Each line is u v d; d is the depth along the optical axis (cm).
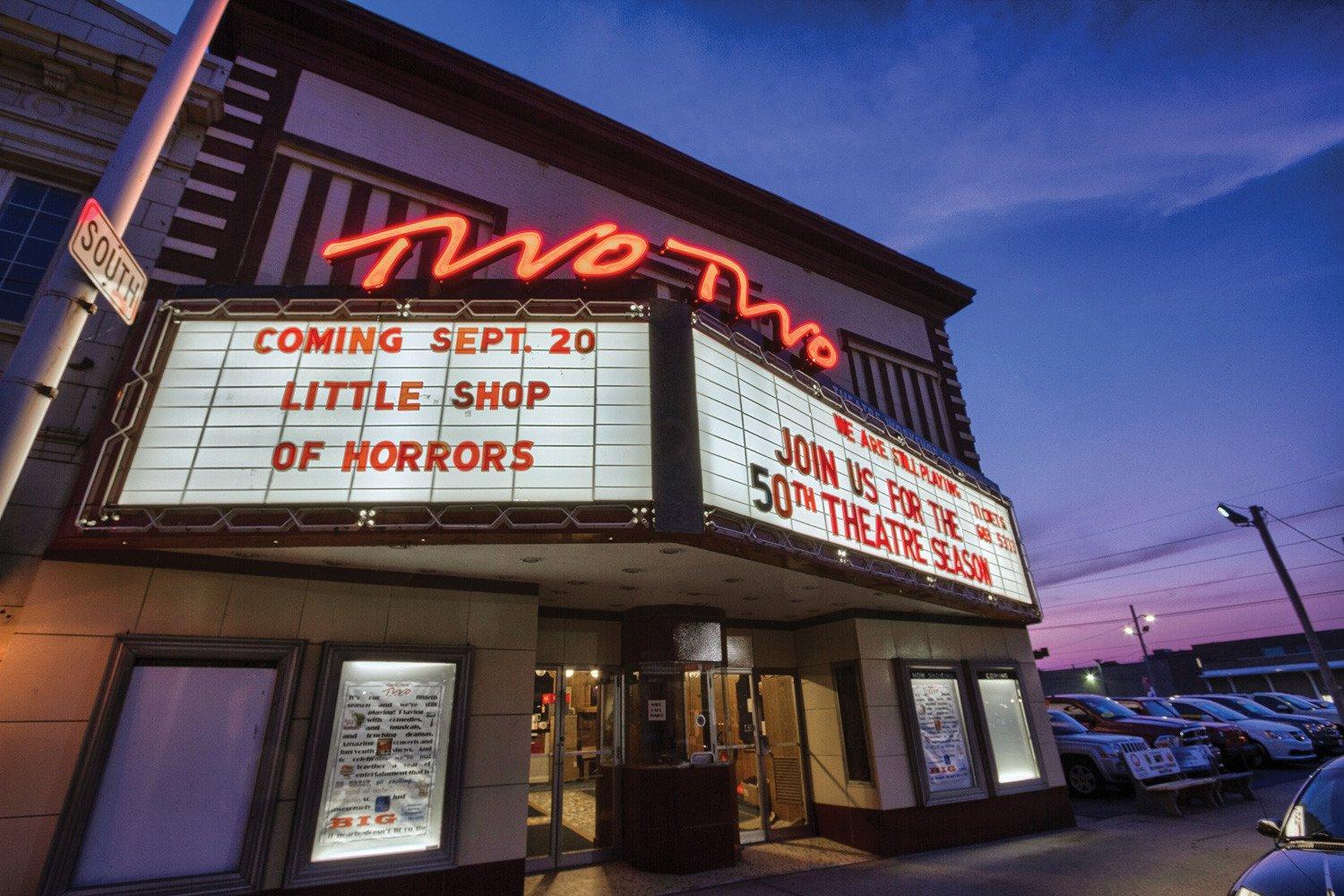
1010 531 1134
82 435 606
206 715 568
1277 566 2075
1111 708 1453
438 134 1008
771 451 688
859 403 870
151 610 572
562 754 852
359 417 562
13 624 534
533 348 614
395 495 536
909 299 1482
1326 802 510
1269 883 445
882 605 974
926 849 885
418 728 641
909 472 911
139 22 805
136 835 519
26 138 705
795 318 1272
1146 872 738
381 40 983
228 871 536
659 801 809
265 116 876
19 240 685
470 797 643
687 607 895
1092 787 1255
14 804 491
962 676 1042
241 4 921
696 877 768
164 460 532
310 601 635
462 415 574
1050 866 782
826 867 807
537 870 797
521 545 577
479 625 705
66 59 734
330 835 579
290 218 841
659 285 1119
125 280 405
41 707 518
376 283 648
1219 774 1208
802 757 1016
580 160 1122
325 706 602
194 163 800
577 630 906
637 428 587
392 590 676
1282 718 1767
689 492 568
